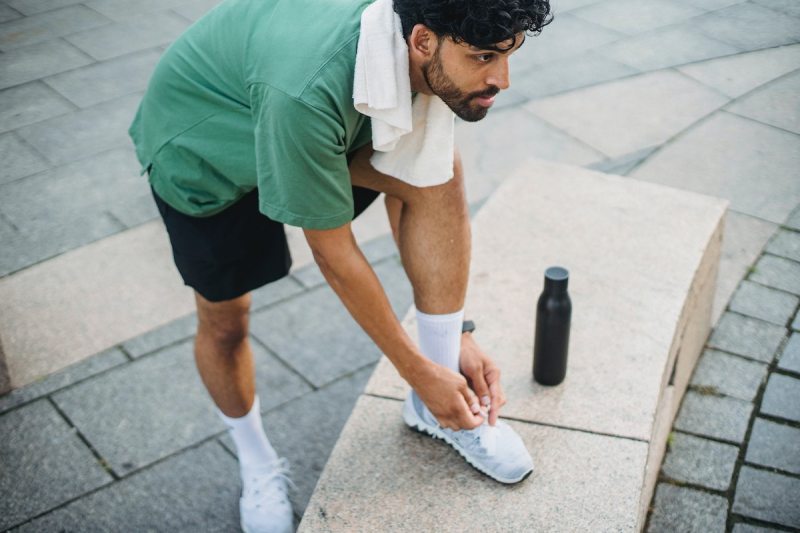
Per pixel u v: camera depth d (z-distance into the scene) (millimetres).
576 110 4371
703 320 2740
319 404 2732
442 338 1850
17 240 3580
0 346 2996
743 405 2652
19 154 4238
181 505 2402
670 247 2559
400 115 1369
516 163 3963
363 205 1854
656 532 2279
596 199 2818
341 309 3141
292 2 1431
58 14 5836
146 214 3721
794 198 3605
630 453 1901
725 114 4246
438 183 1610
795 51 4809
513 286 2451
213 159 1596
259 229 1809
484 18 1175
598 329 2271
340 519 1788
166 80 1640
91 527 2344
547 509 1782
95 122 4504
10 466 2537
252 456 2250
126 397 2771
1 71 5082
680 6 5496
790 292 3094
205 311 1940
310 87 1306
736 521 2297
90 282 3303
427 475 1881
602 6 5562
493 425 1827
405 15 1287
